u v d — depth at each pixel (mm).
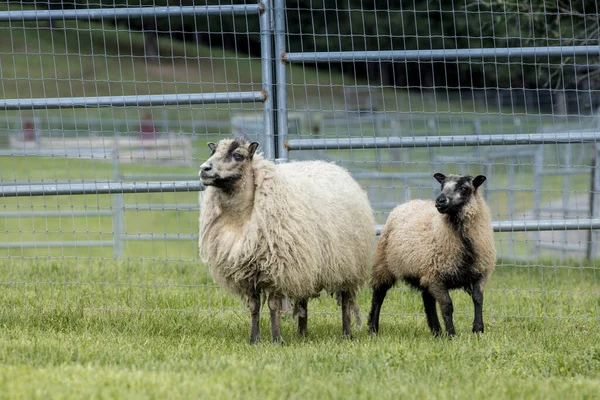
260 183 11031
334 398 7719
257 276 11203
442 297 12125
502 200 33656
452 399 7840
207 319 12773
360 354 9961
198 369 8852
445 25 43719
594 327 13016
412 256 12273
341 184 12273
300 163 12477
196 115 57125
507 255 23672
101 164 40375
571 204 29344
